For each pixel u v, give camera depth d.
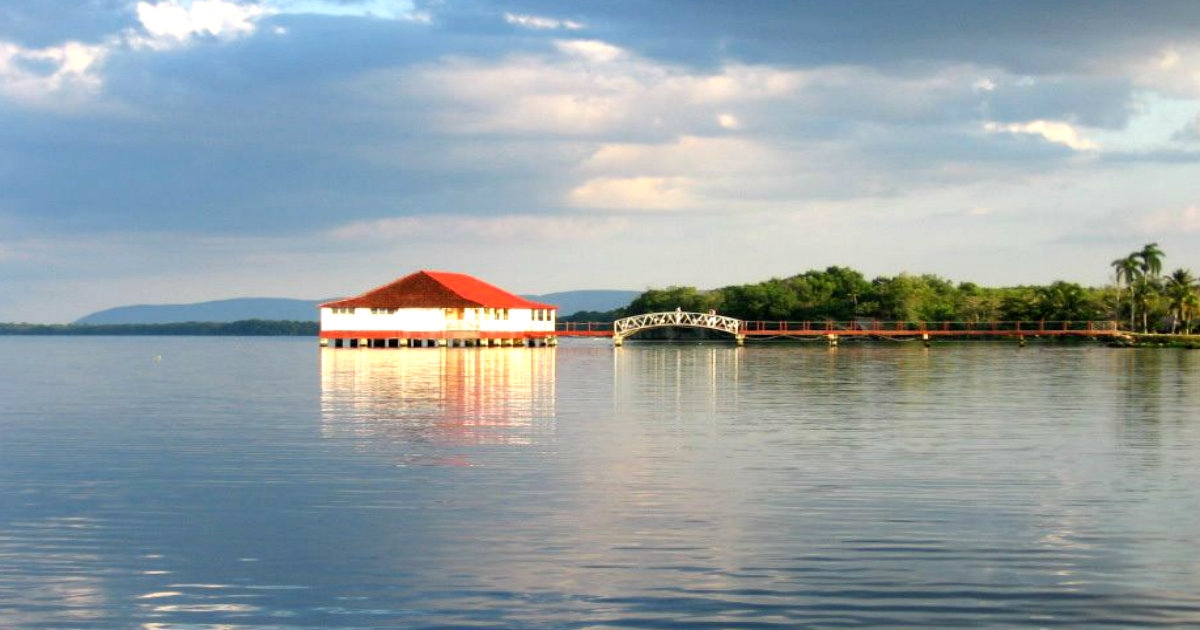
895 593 15.83
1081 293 162.25
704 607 15.26
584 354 107.25
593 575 16.72
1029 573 16.80
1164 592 15.85
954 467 26.42
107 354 138.12
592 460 27.61
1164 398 47.78
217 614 15.06
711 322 132.75
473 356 100.81
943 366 80.88
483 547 18.36
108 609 15.26
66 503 22.08
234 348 174.62
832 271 186.00
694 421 37.41
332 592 15.96
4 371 82.50
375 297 122.62
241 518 20.59
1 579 16.62
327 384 59.16
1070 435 32.97
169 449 30.02
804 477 24.95
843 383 59.25
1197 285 152.62
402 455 28.58
